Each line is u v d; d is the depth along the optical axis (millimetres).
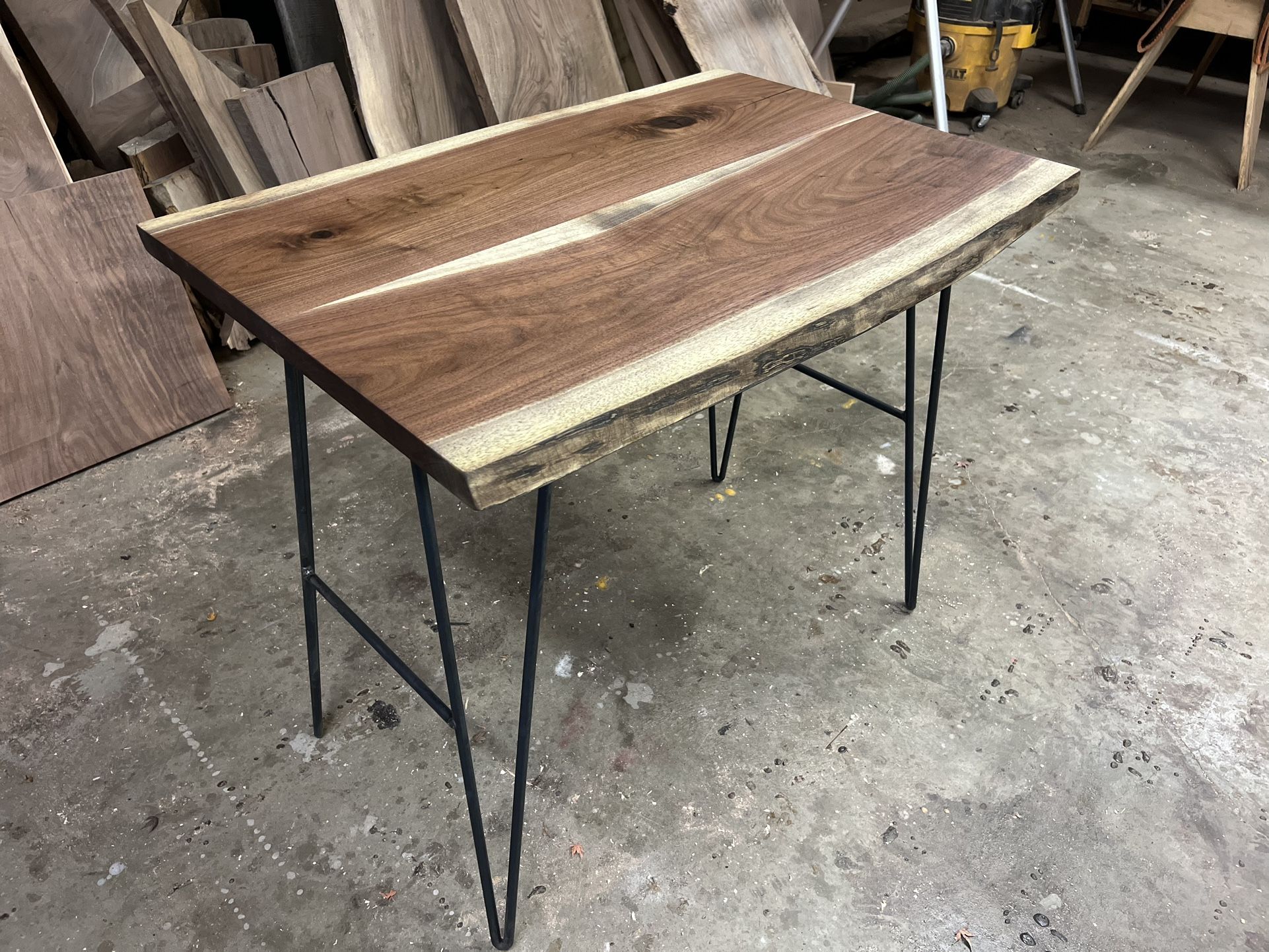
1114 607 1714
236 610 1726
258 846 1358
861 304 944
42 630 1682
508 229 1107
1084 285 2623
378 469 2059
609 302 947
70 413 1982
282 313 935
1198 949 1230
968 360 2357
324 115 2229
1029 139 3439
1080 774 1441
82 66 2174
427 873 1328
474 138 1386
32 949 1240
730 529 1895
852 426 2168
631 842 1359
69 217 1847
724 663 1624
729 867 1327
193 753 1483
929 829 1370
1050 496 1953
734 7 2654
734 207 1148
